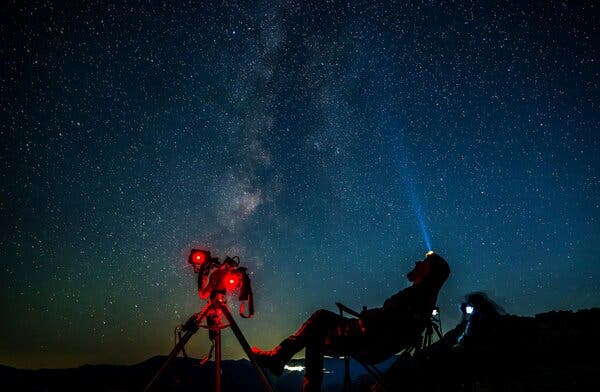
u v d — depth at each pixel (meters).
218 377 3.50
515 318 3.77
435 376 3.50
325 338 3.49
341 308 3.58
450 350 3.61
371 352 3.46
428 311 3.62
